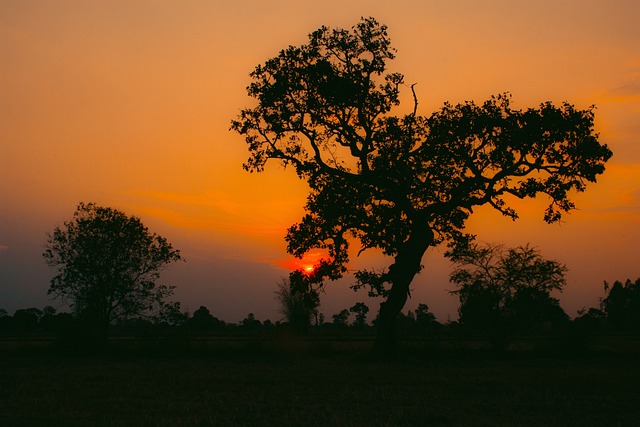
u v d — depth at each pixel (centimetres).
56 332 4397
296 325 5862
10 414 1616
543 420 1564
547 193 3419
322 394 2023
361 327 10694
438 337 4516
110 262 4469
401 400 1877
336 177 3566
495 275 4331
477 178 3438
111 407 1736
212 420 1520
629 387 2216
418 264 3525
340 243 3691
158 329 4316
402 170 3425
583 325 4147
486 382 2358
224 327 10306
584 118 3338
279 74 3419
